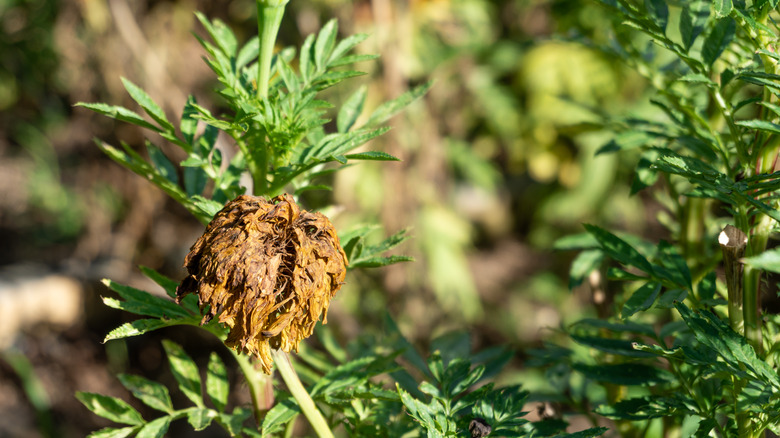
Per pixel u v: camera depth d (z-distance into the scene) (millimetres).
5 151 2211
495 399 695
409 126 1746
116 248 1841
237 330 648
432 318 1781
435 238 1776
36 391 1601
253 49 729
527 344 1867
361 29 1604
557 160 2023
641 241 820
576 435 676
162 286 700
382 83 1621
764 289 718
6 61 1961
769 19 669
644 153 755
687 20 700
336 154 685
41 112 2080
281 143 689
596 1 708
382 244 712
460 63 1886
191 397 725
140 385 724
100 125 1738
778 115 674
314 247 649
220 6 1727
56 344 1821
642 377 720
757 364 648
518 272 2219
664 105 742
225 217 654
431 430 666
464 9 1863
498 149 2229
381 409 726
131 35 1616
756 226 678
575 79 1886
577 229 2143
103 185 1806
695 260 781
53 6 1802
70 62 1717
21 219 2182
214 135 716
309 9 1593
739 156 686
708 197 682
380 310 1649
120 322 1874
